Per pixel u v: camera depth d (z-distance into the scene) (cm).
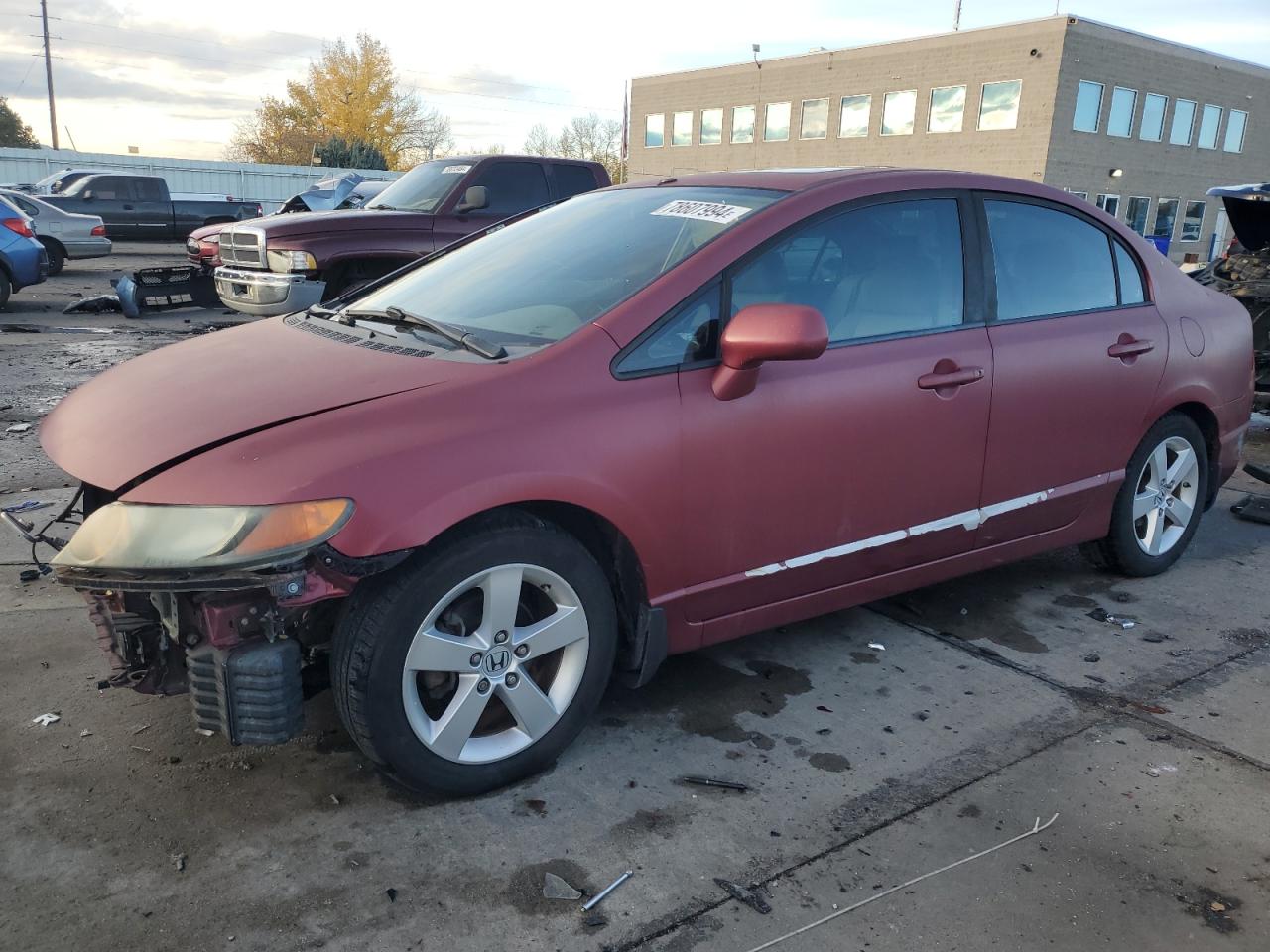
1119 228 418
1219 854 259
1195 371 429
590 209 375
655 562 288
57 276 1727
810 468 311
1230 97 3766
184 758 287
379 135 6147
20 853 244
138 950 215
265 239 891
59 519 313
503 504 256
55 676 330
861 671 357
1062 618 409
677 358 289
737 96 4153
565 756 297
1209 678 357
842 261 326
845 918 231
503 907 232
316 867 244
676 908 233
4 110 6819
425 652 253
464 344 286
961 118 3438
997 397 354
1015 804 278
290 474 235
